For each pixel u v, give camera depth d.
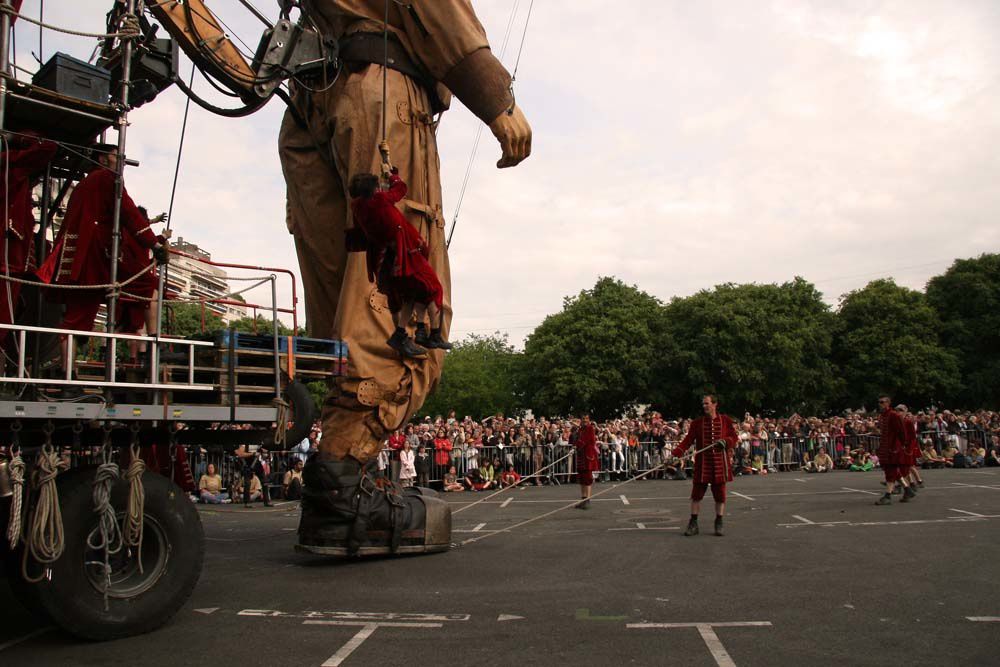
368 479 9.92
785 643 5.55
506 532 12.40
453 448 21.47
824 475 24.48
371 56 10.52
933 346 54.69
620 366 52.47
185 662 5.29
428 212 10.49
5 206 6.49
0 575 7.77
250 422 7.06
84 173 8.26
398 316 7.03
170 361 6.84
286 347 7.78
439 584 8.05
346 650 5.53
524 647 5.56
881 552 9.39
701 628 6.01
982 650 5.34
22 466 5.54
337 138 10.43
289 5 10.52
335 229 10.98
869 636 5.71
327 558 10.05
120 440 7.39
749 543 10.43
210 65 9.76
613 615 6.49
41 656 5.47
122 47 7.03
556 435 23.78
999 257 57.22
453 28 10.46
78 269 6.75
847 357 57.75
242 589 7.88
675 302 56.81
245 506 17.80
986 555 9.06
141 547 6.20
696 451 11.41
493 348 80.06
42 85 6.84
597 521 13.59
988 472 23.67
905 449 14.86
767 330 51.81
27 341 7.29
